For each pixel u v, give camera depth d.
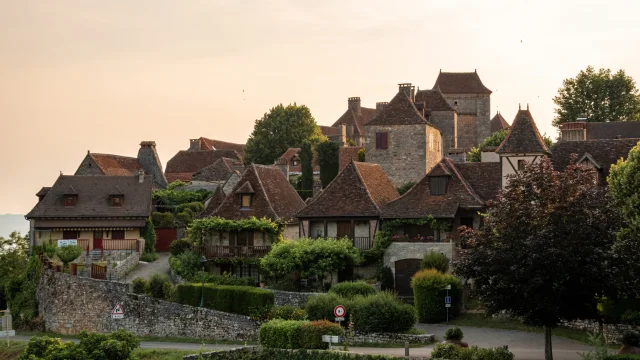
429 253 53.44
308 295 51.28
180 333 53.34
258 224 59.50
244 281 56.88
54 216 71.44
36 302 60.31
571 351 40.44
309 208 59.16
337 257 54.91
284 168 96.81
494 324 47.94
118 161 91.50
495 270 37.75
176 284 58.41
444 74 109.62
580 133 71.06
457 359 36.38
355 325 45.84
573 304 37.62
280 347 42.66
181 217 77.38
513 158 58.66
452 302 49.62
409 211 56.66
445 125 95.31
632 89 100.62
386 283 55.00
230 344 50.50
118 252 68.25
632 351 36.19
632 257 37.47
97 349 43.97
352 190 59.28
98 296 56.50
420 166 81.06
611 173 49.75
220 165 93.38
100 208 72.31
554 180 38.56
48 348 44.03
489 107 107.94
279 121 113.06
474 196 56.66
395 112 82.50
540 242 36.59
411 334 44.75
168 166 107.69
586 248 36.59
